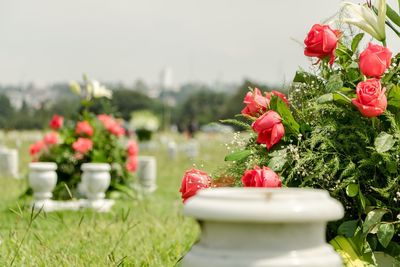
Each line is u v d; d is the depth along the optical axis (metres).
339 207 1.97
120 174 11.98
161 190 15.00
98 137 11.93
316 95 4.04
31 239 6.43
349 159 3.69
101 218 8.56
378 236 3.52
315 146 3.85
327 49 3.89
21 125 82.81
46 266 5.12
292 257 1.88
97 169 10.34
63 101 82.25
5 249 5.81
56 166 10.60
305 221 1.88
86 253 5.57
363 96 3.59
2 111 90.38
